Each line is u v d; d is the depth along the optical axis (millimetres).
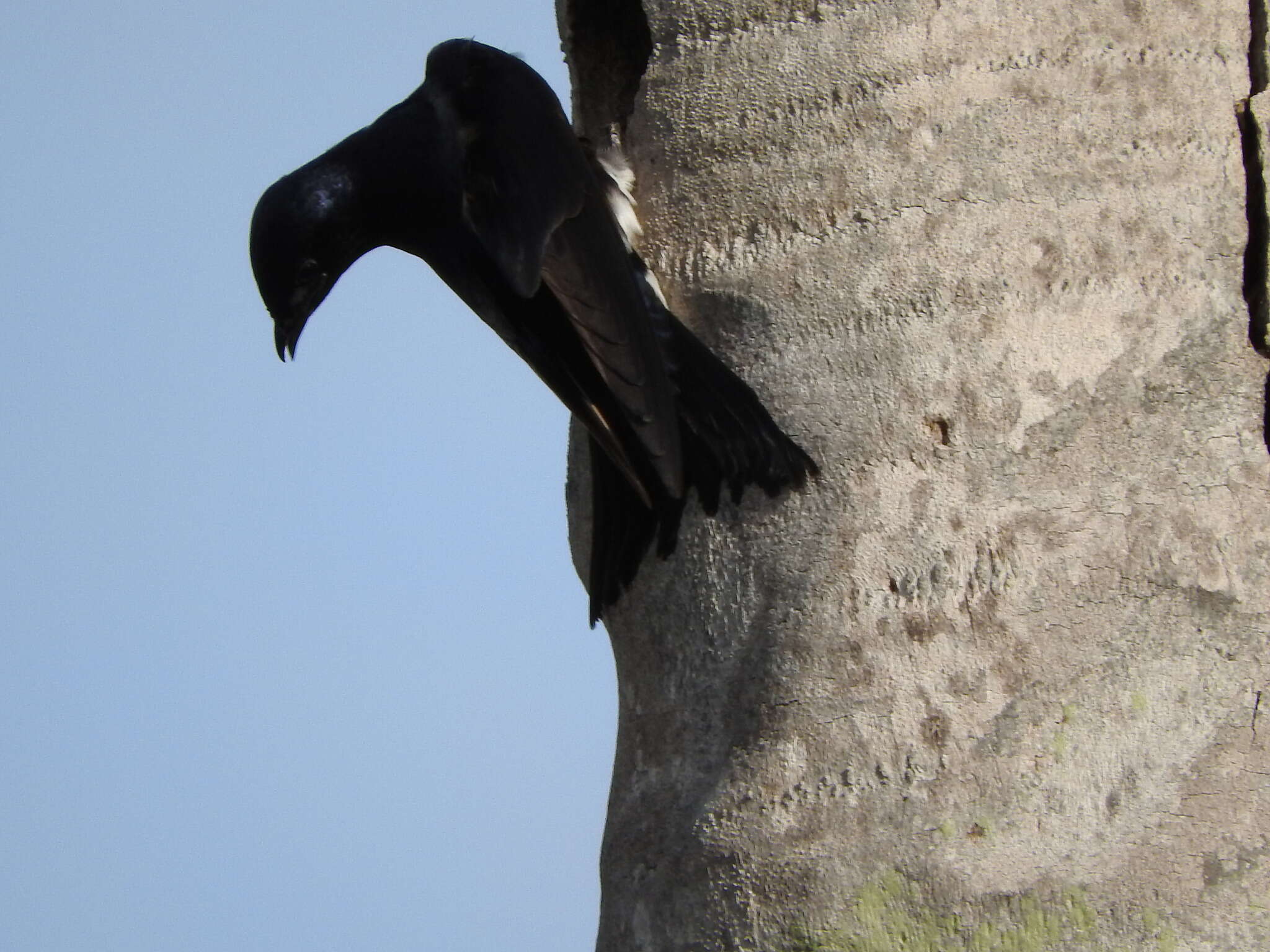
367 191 7605
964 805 6934
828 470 7371
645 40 8977
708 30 7945
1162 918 6859
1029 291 7434
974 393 7340
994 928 6812
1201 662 7176
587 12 8883
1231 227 7664
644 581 7734
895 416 7355
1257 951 6902
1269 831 7047
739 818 7133
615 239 7242
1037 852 6887
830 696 7141
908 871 6875
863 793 7012
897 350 7414
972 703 7047
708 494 7496
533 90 7441
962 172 7547
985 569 7172
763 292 7637
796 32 7809
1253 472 7418
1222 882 6949
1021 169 7547
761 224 7723
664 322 7430
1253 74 7836
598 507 7891
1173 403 7418
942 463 7297
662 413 6836
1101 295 7469
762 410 7324
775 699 7219
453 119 7508
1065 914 6828
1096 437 7332
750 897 7035
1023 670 7074
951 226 7496
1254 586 7289
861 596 7215
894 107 7625
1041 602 7145
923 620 7152
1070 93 7629
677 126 7926
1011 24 7672
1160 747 7051
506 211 7121
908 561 7215
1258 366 7555
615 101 8883
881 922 6855
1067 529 7223
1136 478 7309
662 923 7246
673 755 7484
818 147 7691
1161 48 7738
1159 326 7477
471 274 7523
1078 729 7031
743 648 7383
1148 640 7152
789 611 7297
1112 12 7727
